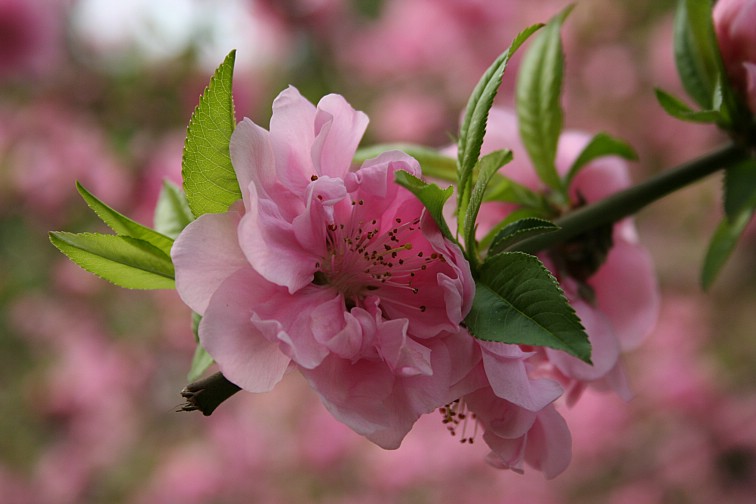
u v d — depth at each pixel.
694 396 0.88
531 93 0.32
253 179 0.25
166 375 0.95
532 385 0.26
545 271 0.25
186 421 0.95
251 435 0.90
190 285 0.25
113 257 0.27
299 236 0.26
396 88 0.96
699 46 0.32
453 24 0.92
